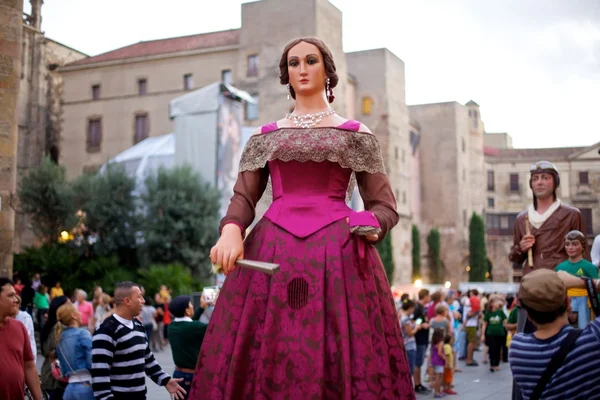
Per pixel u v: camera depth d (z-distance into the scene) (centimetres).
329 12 4581
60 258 2741
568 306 329
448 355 1191
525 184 7488
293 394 259
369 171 300
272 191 304
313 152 291
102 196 3047
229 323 281
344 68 4797
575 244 502
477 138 7406
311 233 283
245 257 290
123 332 523
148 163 3788
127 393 517
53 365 624
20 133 4744
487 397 1149
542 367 312
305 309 271
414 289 5122
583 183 6662
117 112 4738
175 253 2981
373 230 273
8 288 484
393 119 5600
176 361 607
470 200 7194
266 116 4381
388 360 273
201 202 3052
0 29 1055
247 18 4512
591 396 303
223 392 270
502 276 7394
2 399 472
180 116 3334
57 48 5022
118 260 2942
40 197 3094
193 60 4616
